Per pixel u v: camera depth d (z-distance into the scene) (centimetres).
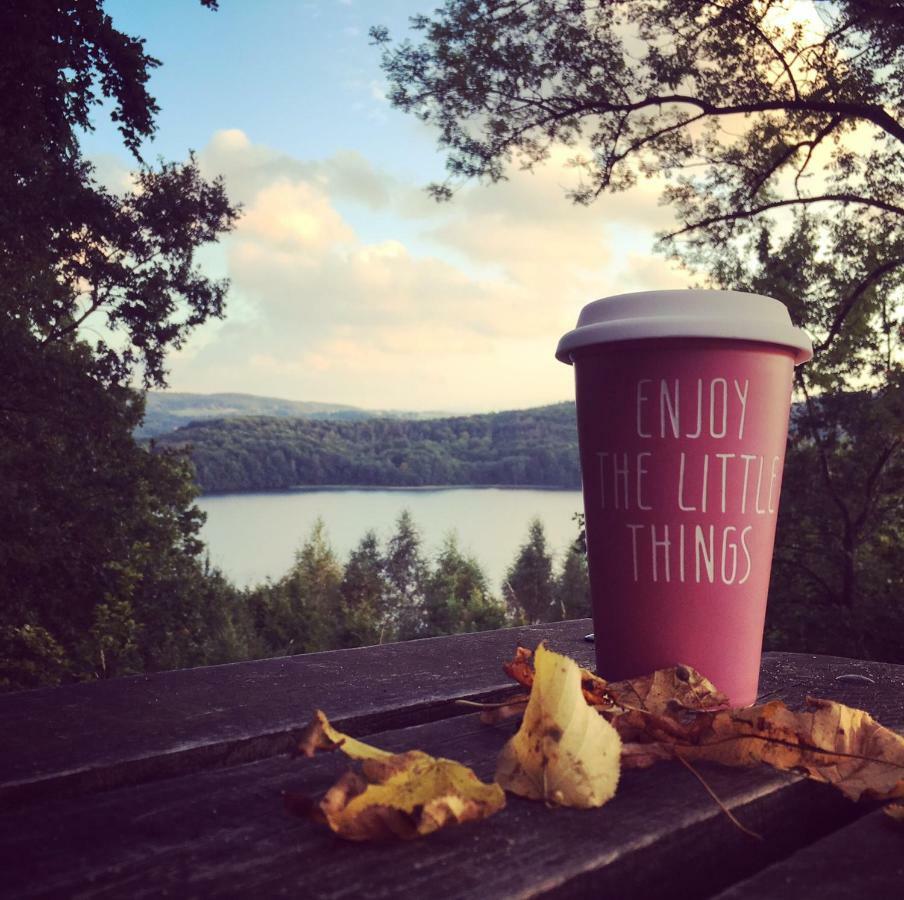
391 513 10738
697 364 82
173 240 1450
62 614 1365
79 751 68
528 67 1159
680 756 66
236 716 78
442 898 42
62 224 1188
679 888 52
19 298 1400
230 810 54
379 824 49
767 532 86
